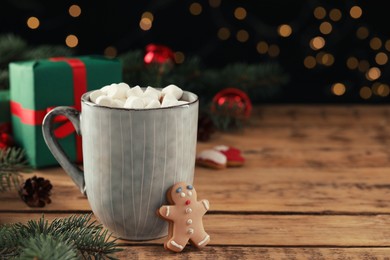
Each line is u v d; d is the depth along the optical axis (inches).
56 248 20.7
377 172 31.9
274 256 23.7
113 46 50.3
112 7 49.4
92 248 22.8
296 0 49.8
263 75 42.3
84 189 24.8
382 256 23.9
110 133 23.0
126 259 23.4
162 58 39.1
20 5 48.9
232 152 32.7
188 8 49.8
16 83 32.2
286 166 32.6
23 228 23.2
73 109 24.8
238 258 23.6
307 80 51.6
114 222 24.1
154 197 23.6
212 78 41.8
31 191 27.3
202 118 36.5
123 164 23.2
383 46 50.8
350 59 51.1
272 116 41.7
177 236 23.7
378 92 51.7
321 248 24.4
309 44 50.8
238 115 38.3
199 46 50.6
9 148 30.1
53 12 49.3
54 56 40.4
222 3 49.8
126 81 38.9
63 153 25.2
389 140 37.0
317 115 42.0
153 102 23.4
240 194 29.0
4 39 41.9
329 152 34.8
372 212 27.3
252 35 50.5
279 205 27.9
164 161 23.4
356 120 41.0
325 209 27.5
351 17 50.2
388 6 49.9
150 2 49.5
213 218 26.6
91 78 32.0
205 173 31.5
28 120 31.4
